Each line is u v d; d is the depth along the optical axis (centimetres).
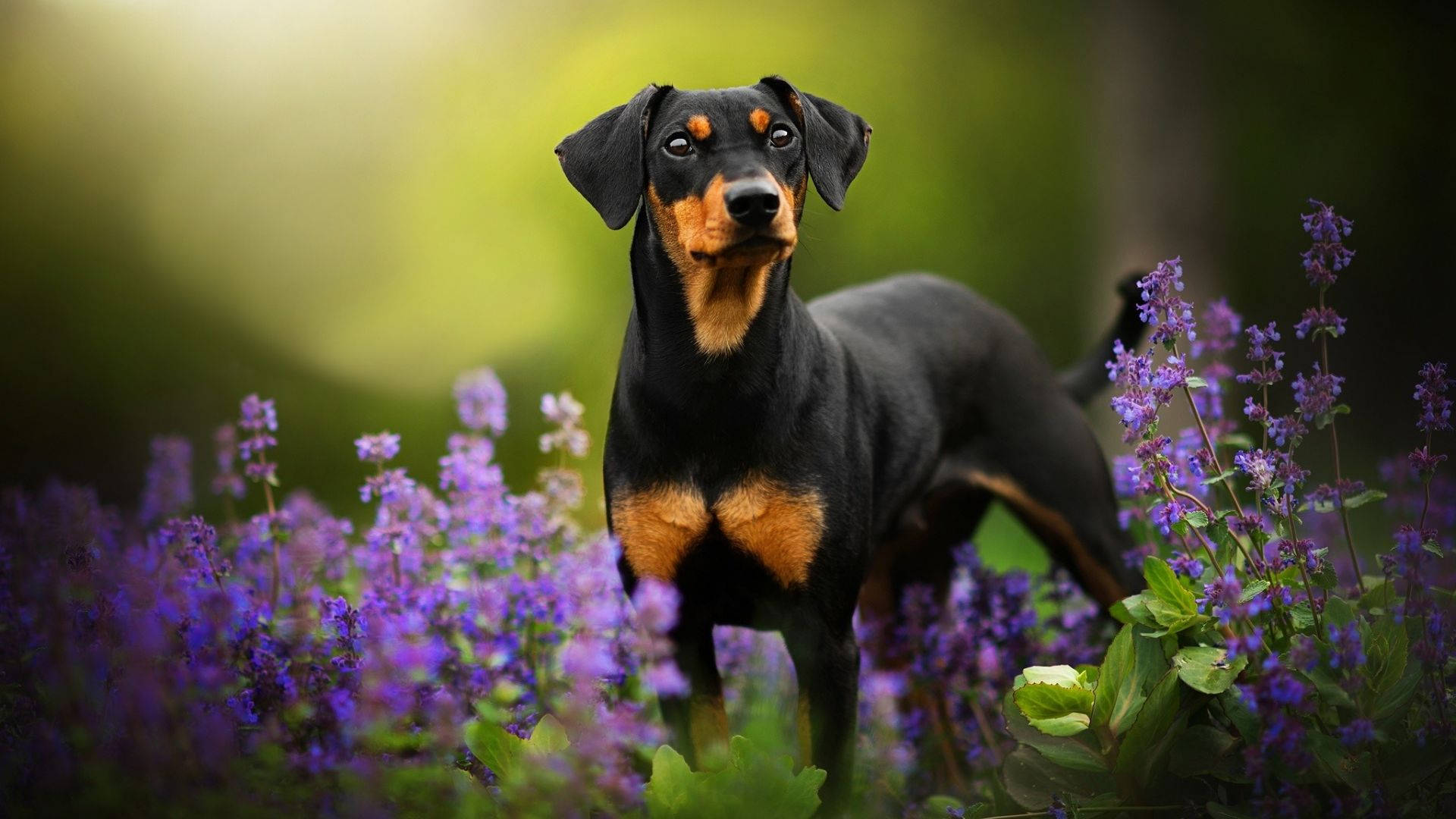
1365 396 2028
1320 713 447
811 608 556
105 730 437
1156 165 1455
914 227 1945
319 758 426
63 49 2031
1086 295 1953
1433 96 1928
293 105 2102
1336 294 2036
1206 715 472
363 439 604
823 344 584
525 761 423
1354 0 1756
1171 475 476
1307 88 1895
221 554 551
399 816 414
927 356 670
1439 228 2033
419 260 1970
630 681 598
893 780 581
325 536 631
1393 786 423
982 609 693
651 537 555
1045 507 683
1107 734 455
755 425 543
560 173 1864
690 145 539
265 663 491
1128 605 465
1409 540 432
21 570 492
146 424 1936
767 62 1828
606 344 1884
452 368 1945
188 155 2078
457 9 2077
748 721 629
